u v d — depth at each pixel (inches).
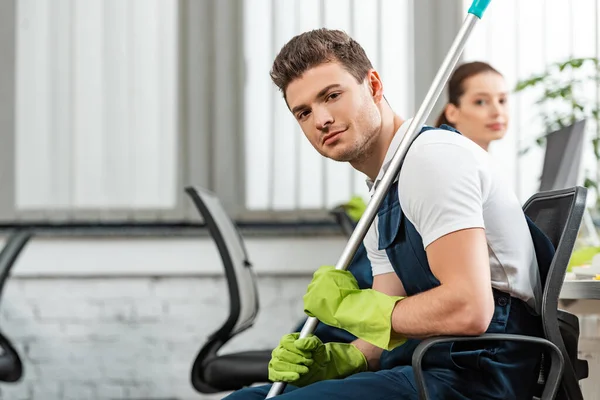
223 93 197.2
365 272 117.6
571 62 169.0
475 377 72.9
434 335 69.2
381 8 194.1
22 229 195.9
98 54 196.2
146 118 196.9
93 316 196.4
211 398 194.9
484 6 79.9
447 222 68.9
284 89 77.2
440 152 71.1
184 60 197.5
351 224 160.7
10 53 197.2
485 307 67.2
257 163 196.2
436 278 73.2
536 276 75.3
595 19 183.6
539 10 186.9
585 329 117.1
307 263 193.0
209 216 133.2
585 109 179.2
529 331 74.2
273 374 77.1
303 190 194.2
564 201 79.0
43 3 196.5
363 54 77.4
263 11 197.0
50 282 197.3
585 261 109.9
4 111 197.0
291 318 193.9
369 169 79.9
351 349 83.0
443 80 77.2
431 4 193.9
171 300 196.4
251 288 150.6
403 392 72.2
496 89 158.9
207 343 130.0
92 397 195.6
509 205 73.8
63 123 196.2
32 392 196.1
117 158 196.2
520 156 184.9
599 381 101.7
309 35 76.7
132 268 195.3
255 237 194.1
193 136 197.3
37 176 196.5
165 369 195.5
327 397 71.4
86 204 196.1
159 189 196.5
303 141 194.5
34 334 196.5
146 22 197.0
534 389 74.4
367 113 76.0
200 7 197.6
